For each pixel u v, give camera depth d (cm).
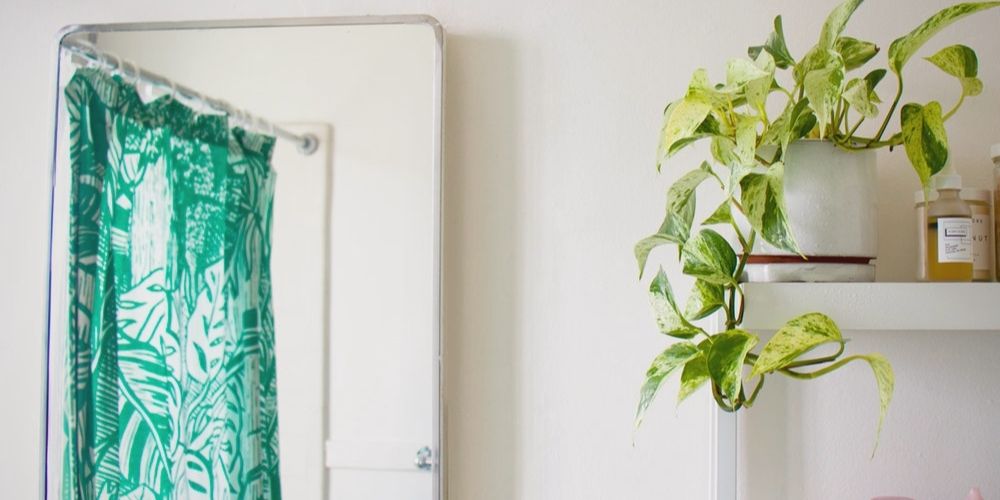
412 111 101
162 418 106
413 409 100
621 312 100
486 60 102
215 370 105
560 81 101
